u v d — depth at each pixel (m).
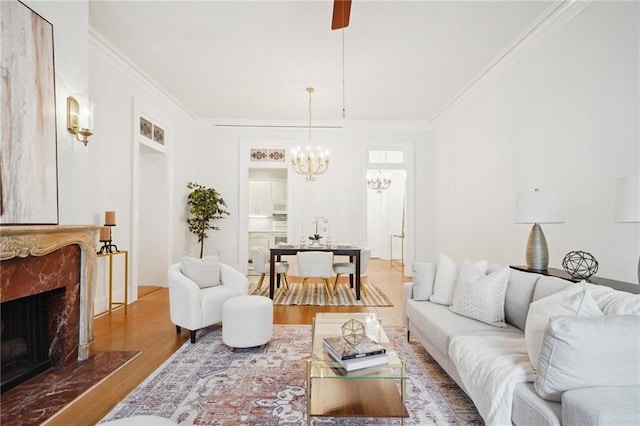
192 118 6.60
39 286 2.28
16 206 2.18
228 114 6.52
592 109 2.87
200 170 6.81
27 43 2.32
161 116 5.33
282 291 5.29
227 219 6.83
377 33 3.64
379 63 4.34
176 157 5.92
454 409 2.01
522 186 3.88
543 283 2.22
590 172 2.90
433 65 4.40
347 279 6.54
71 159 2.79
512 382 1.54
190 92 5.38
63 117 2.71
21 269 2.15
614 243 2.67
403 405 1.76
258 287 5.51
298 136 6.88
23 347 2.31
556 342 1.36
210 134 6.83
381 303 4.57
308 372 1.69
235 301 2.98
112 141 4.09
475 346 1.94
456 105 5.70
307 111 6.30
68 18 2.77
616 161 2.65
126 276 4.00
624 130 2.58
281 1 3.12
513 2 3.11
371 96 5.52
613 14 2.67
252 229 8.97
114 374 2.44
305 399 2.12
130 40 3.81
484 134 4.76
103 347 2.95
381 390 1.94
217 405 2.04
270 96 5.54
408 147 6.94
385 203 10.64
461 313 2.59
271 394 2.17
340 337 2.06
